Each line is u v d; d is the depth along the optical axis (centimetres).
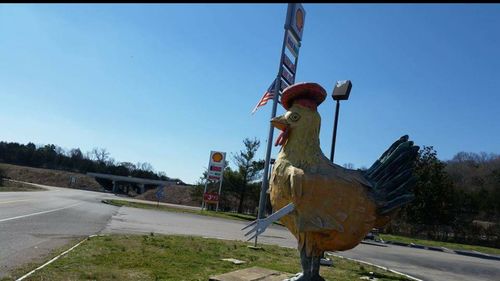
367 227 646
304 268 661
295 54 1507
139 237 1370
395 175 682
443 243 2877
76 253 989
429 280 1170
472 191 4134
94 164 10562
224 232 1981
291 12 1410
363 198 647
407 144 696
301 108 689
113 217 2298
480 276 1407
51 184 8481
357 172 688
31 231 1411
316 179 634
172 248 1173
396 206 661
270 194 702
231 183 4700
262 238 1908
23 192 4047
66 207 2691
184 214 3206
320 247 659
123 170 10369
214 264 977
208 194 3938
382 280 1023
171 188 6969
